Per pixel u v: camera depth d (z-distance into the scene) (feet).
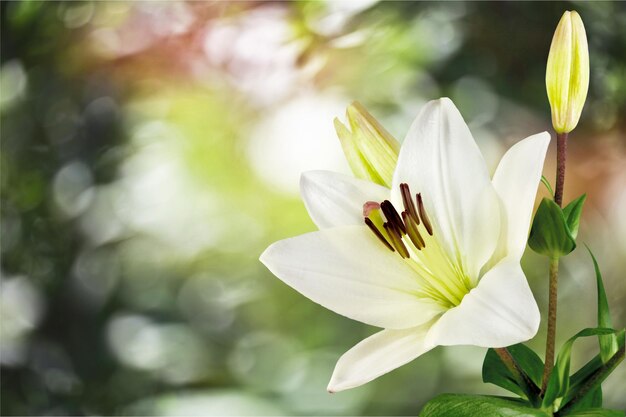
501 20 7.68
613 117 7.69
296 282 3.96
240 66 7.74
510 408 3.80
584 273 8.37
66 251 8.15
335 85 8.03
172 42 7.86
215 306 9.84
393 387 9.80
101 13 7.97
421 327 3.97
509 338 3.70
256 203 10.88
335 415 9.60
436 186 4.02
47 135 8.20
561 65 3.89
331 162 10.49
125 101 8.47
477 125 8.18
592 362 4.00
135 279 8.87
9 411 7.83
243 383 9.55
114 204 8.53
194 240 9.96
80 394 7.96
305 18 7.32
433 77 8.10
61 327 8.02
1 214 8.14
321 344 10.24
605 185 8.04
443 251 4.01
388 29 7.33
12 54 7.78
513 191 3.93
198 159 9.98
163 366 8.55
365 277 3.99
